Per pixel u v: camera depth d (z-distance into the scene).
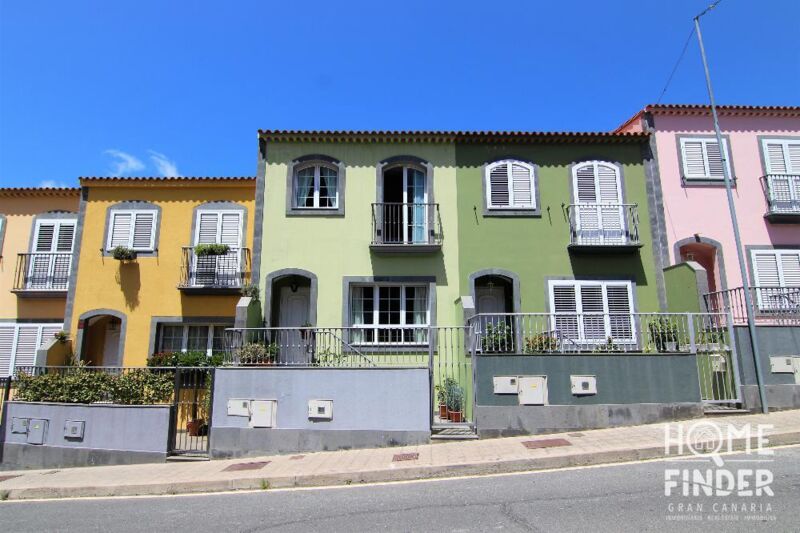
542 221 15.34
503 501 6.66
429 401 10.68
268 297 14.76
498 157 15.72
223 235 16.92
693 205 15.40
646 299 14.82
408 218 15.54
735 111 15.92
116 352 17.03
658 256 15.04
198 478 8.79
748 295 11.69
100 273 16.59
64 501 8.31
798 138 16.03
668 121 15.95
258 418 10.77
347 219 15.29
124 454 10.88
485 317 11.82
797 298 13.70
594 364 10.88
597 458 8.52
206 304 16.41
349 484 8.29
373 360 14.34
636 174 15.66
